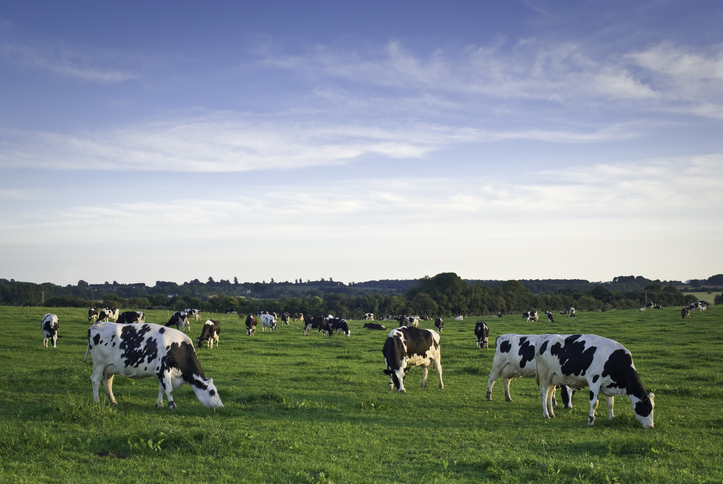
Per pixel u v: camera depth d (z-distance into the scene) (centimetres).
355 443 1075
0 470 772
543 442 1070
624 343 3694
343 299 13688
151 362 1359
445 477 854
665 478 837
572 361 1393
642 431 1252
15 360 2289
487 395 1759
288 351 3241
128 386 1691
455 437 1162
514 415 1473
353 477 854
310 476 835
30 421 1077
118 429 1059
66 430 1030
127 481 781
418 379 2252
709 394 1795
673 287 14188
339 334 5072
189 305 10119
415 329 1983
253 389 1730
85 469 827
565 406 1631
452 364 2791
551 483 805
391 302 12281
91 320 4650
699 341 3744
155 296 11231
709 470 914
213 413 1303
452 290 11588
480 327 3588
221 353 2939
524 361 1647
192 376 1375
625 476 836
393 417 1381
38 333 3481
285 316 6612
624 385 1314
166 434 969
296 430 1154
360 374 2305
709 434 1241
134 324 1398
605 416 1480
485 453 1011
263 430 1131
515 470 874
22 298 11519
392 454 1009
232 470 852
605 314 8162
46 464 834
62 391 1520
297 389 1811
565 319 7219
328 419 1325
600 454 1003
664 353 3020
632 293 13925
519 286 13475
